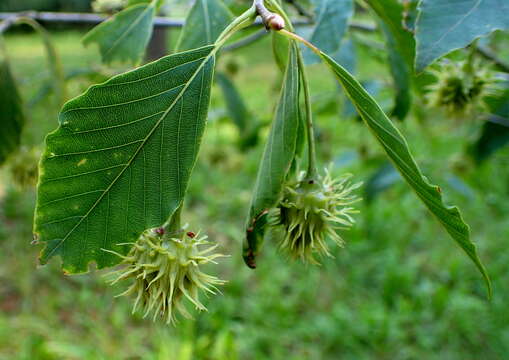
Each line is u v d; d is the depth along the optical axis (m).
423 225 0.85
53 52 0.30
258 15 0.14
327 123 1.14
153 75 0.13
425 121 0.41
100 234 0.13
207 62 0.13
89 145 0.13
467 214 0.84
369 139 1.01
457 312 0.63
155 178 0.13
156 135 0.13
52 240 0.13
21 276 0.70
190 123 0.13
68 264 0.13
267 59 1.40
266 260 0.74
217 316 0.62
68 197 0.13
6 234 0.80
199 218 0.89
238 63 0.60
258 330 0.62
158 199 0.13
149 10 0.21
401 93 0.28
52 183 0.13
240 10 0.27
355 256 0.77
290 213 0.17
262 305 0.65
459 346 0.61
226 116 0.48
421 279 0.73
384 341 0.60
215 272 0.73
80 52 1.33
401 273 0.70
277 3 0.14
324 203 0.17
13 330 0.60
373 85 0.37
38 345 0.56
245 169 1.02
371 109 0.14
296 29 0.26
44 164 0.13
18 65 1.20
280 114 0.15
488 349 0.60
